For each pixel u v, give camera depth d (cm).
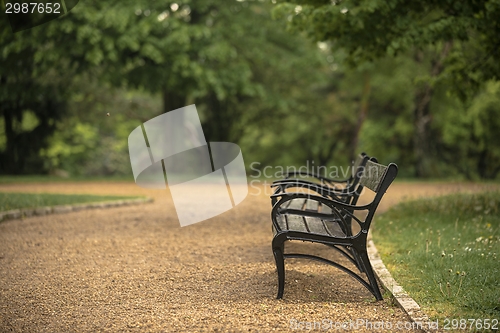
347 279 489
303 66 2345
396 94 2844
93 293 450
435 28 808
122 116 3350
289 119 3375
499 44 919
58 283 481
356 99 3241
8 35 1912
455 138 2803
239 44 2264
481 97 2478
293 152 3931
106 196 1180
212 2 2162
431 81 1029
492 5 791
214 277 498
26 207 939
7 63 2075
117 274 512
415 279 458
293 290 451
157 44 1919
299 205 580
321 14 845
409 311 380
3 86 2177
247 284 472
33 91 2155
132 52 2055
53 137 2778
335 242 426
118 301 427
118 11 1869
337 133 3381
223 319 379
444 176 3027
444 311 375
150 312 398
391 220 783
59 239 698
